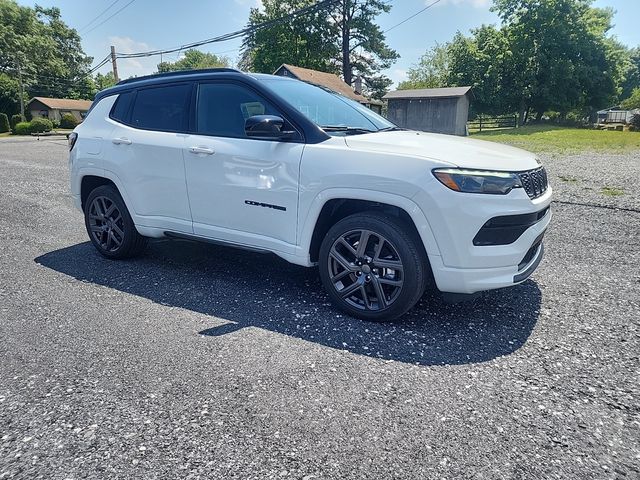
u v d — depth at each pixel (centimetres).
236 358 255
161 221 391
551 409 211
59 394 221
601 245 479
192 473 171
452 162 269
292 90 354
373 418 204
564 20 3409
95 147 423
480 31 3850
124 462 177
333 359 255
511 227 273
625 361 254
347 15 4106
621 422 202
